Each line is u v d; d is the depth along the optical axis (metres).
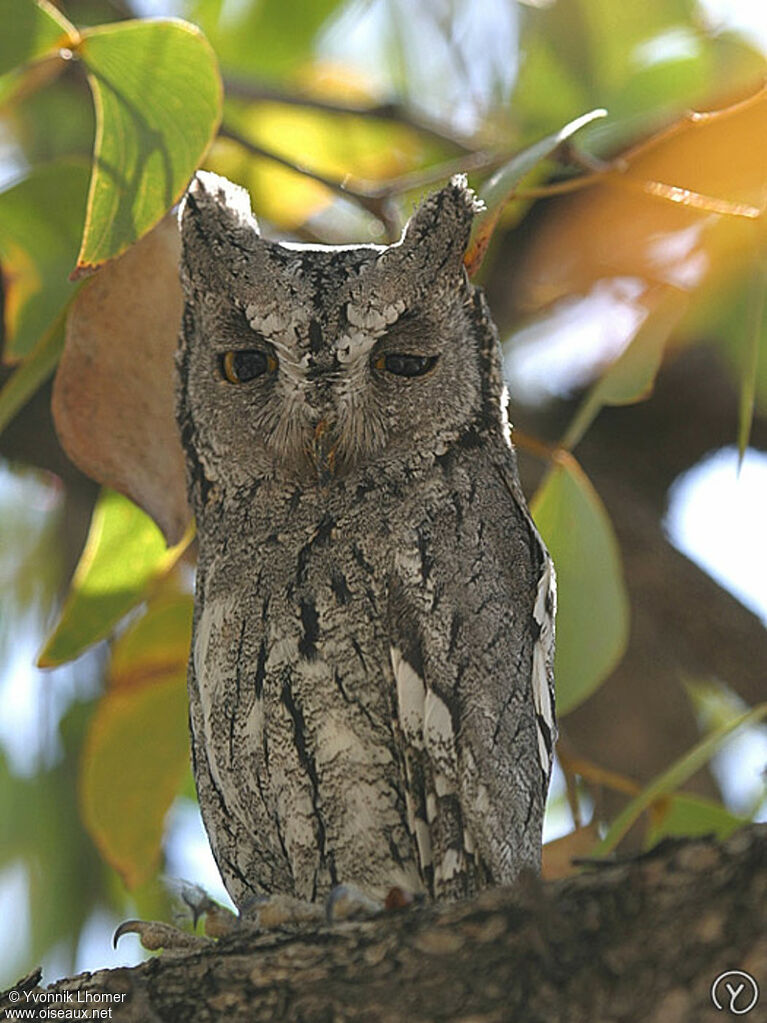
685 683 13.82
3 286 10.60
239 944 6.65
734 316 12.11
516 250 12.04
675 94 12.34
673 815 9.51
